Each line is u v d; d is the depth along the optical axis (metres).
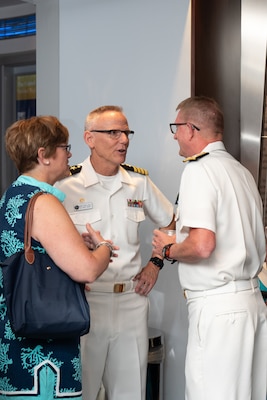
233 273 2.99
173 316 4.20
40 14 4.74
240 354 2.97
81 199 3.48
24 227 2.61
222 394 2.96
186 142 3.16
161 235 3.24
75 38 4.51
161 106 4.14
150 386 4.01
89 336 3.43
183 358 4.16
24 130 2.74
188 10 3.98
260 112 4.03
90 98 4.46
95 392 3.49
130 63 4.25
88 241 2.93
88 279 2.61
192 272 3.04
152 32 4.14
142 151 4.23
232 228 3.02
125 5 4.25
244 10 4.02
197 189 2.96
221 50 4.04
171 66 4.08
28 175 2.76
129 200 3.55
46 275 2.60
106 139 3.40
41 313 2.55
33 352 2.65
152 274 3.57
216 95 4.05
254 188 3.19
